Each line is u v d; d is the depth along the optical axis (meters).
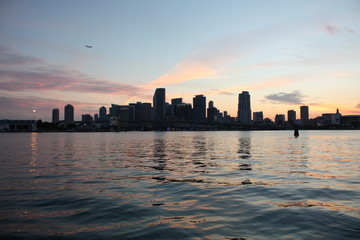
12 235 9.03
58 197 14.04
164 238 8.69
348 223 9.84
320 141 93.31
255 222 10.05
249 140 104.75
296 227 9.50
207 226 9.70
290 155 39.00
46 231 9.38
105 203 12.84
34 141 99.31
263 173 21.84
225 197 13.80
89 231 9.35
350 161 30.97
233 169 24.28
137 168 25.19
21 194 14.71
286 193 14.62
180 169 24.39
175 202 12.94
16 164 28.64
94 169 24.62
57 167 26.16
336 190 15.34
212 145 68.94
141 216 10.90
